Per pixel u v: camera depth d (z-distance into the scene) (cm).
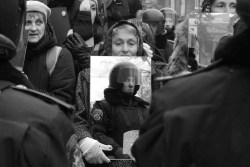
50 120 229
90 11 621
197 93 225
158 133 227
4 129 221
